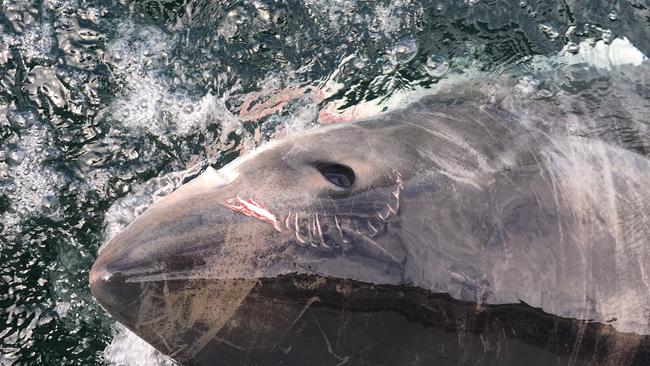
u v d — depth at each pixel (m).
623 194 0.62
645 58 0.92
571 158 0.64
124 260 0.55
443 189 0.59
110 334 0.87
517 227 0.59
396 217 0.58
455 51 0.99
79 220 0.93
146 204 0.93
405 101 0.84
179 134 0.97
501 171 0.61
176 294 0.54
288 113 0.96
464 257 0.57
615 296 0.58
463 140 0.64
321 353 0.57
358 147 0.62
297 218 0.56
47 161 0.96
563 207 0.60
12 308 0.89
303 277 0.55
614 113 0.72
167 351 0.57
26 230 0.93
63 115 0.99
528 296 0.57
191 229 0.55
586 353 0.58
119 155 0.96
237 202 0.57
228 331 0.55
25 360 0.87
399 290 0.56
